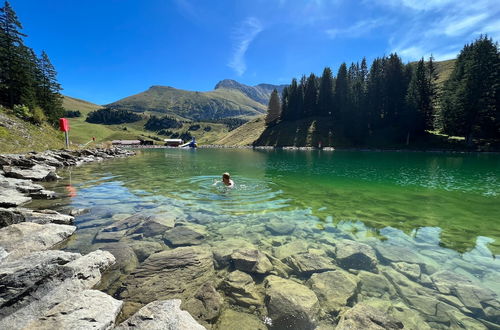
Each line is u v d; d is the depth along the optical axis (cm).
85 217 800
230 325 354
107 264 497
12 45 4297
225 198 1084
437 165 2727
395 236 679
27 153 2306
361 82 7988
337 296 421
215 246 607
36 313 343
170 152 5934
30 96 4447
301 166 2605
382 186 1437
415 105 6172
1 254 477
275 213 877
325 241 643
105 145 6184
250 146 9494
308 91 9650
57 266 406
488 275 488
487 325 358
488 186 1462
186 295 417
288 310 383
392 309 389
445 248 604
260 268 502
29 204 929
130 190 1223
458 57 6444
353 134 7519
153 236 659
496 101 5131
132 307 386
